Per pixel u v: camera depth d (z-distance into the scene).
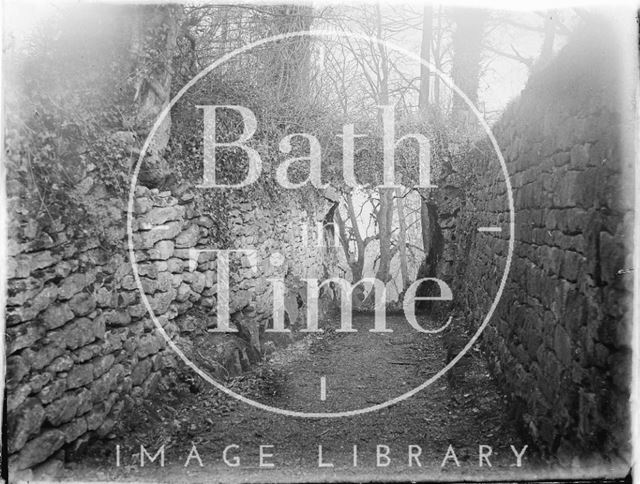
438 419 4.71
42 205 3.24
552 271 3.74
